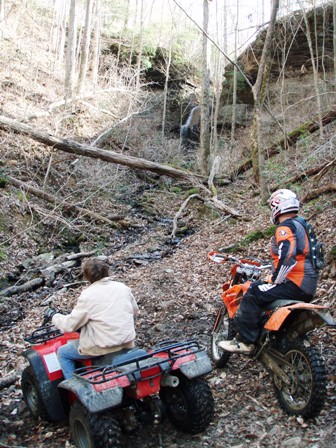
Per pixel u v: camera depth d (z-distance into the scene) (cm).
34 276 1069
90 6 2442
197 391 396
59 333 489
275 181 1353
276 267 416
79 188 1628
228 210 1287
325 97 1944
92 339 397
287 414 420
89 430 357
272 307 429
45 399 429
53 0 3334
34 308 877
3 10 2381
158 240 1291
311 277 420
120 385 359
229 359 552
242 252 962
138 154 2111
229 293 493
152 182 1966
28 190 1386
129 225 1477
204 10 1817
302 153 1383
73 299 885
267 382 487
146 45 3234
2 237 1202
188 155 2350
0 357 654
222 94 2781
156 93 3186
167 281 878
